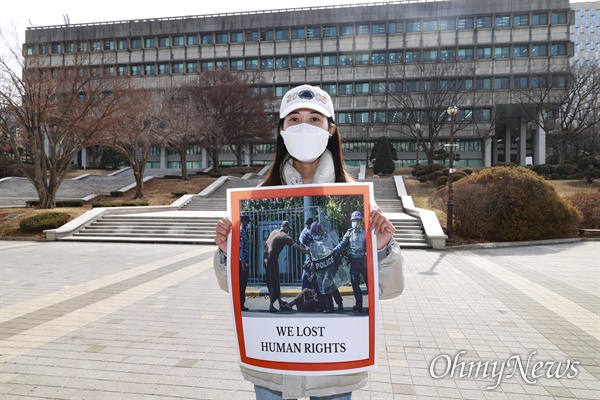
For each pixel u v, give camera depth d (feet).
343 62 153.38
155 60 162.20
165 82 142.61
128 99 75.82
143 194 89.97
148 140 87.40
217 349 13.98
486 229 45.78
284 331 5.54
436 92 122.31
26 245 45.37
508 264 31.99
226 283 5.96
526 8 138.62
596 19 290.97
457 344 14.46
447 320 17.22
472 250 40.68
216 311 18.66
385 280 5.63
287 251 5.63
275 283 5.63
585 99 122.21
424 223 45.65
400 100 138.51
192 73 160.45
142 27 162.20
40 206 64.64
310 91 5.87
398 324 16.67
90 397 10.70
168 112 89.81
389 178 102.22
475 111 140.26
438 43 144.05
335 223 5.59
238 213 5.85
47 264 32.30
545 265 31.50
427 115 128.06
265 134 130.82
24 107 60.23
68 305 19.77
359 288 5.47
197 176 120.47
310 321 5.49
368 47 150.10
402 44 147.33
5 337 15.21
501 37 140.56
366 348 5.45
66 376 11.94
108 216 57.16
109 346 14.28
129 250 41.01
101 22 163.94
